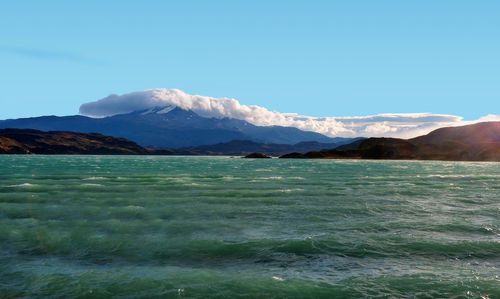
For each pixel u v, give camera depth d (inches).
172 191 1131.9
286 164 4099.4
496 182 1544.0
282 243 511.8
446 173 2257.6
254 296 326.6
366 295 328.2
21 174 1966.0
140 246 502.0
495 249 481.1
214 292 335.3
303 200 950.4
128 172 2214.6
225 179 1632.6
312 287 347.3
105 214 739.4
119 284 354.6
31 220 674.8
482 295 328.2
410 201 943.0
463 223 655.1
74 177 1724.9
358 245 500.7
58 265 418.6
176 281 363.9
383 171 2508.6
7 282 359.3
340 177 1829.5
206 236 557.6
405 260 437.4
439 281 362.6
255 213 761.0
